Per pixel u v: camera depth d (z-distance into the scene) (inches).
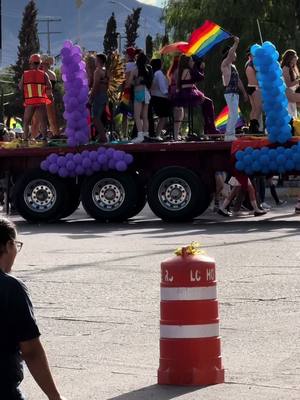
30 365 466.6
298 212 2057.1
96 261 1327.5
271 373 716.7
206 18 3373.5
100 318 941.8
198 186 1930.4
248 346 803.4
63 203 2026.3
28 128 2085.4
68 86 1995.6
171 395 663.1
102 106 1995.6
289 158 1878.7
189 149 1935.3
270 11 3373.5
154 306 992.9
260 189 2159.2
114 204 1988.2
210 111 2022.6
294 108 1967.3
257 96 1979.6
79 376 729.6
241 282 1111.6
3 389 458.6
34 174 2034.9
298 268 1208.8
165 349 687.7
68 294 1071.0
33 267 1282.0
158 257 1354.6
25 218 2047.2
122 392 679.1
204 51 1951.3
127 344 832.3
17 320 458.3
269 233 1648.6
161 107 1978.3
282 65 1939.0
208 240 1552.7
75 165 1991.9
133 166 1993.1
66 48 1995.6
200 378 681.6
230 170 1948.8
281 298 1009.5
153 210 1957.4
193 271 677.9
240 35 3309.5
